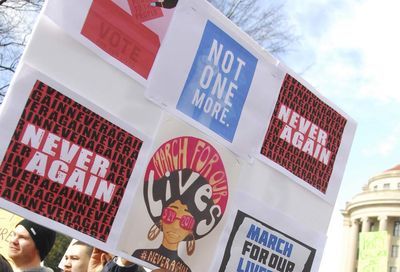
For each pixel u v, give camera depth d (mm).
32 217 1491
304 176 2289
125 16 1701
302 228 2277
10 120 1466
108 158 1655
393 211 55719
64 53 1568
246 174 2064
